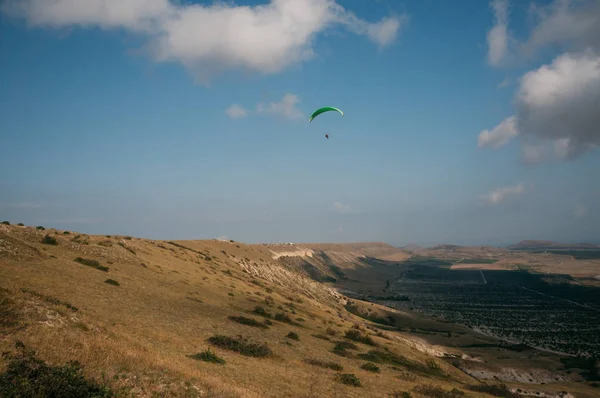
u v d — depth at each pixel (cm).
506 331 14562
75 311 2497
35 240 5266
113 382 1536
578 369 8756
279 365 2936
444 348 10362
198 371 2067
